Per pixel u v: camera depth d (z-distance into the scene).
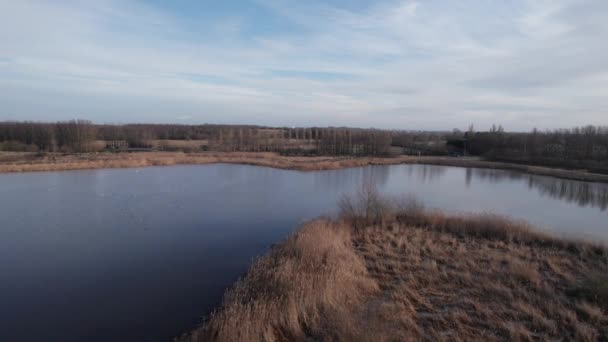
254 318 6.38
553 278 9.02
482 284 8.52
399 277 9.09
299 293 7.36
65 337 7.20
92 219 15.97
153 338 7.15
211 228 14.89
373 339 5.75
